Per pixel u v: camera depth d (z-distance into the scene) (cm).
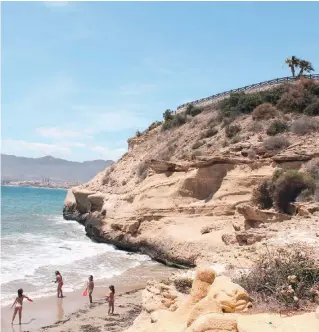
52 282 2155
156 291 1173
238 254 1623
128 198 3847
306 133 3469
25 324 1529
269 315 796
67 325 1508
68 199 6288
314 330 718
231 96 4694
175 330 825
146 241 3206
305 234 1769
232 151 3544
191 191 3397
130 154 5756
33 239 3788
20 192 17712
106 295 1689
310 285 925
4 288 1984
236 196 3098
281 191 2667
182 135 4831
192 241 2667
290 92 4153
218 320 686
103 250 3353
